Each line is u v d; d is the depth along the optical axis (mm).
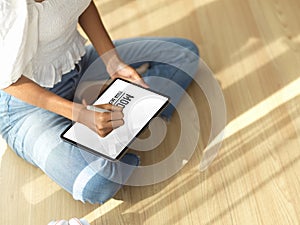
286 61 2254
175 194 1857
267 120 2041
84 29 1939
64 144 1805
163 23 2484
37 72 1759
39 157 1835
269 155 1932
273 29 2396
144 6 2574
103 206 1850
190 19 2486
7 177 1958
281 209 1780
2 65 1583
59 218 1828
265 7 2502
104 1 2594
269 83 2174
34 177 1951
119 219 1807
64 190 1906
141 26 2480
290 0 2521
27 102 1732
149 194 1868
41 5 1597
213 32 2412
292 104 2090
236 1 2545
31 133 1848
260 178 1871
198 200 1833
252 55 2291
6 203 1880
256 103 2105
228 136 2002
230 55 2301
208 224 1766
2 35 1530
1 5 1503
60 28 1688
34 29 1611
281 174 1874
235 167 1909
